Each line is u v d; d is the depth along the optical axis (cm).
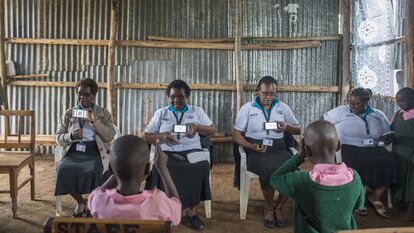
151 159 374
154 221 140
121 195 168
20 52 609
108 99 604
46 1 600
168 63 610
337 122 421
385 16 488
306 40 602
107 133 386
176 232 357
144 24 604
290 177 192
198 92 613
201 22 604
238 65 596
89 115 379
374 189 405
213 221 383
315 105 614
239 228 368
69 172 362
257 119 404
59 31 607
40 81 612
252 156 390
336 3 600
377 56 515
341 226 185
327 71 608
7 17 605
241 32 604
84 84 384
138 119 618
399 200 411
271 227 367
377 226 371
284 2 599
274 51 607
